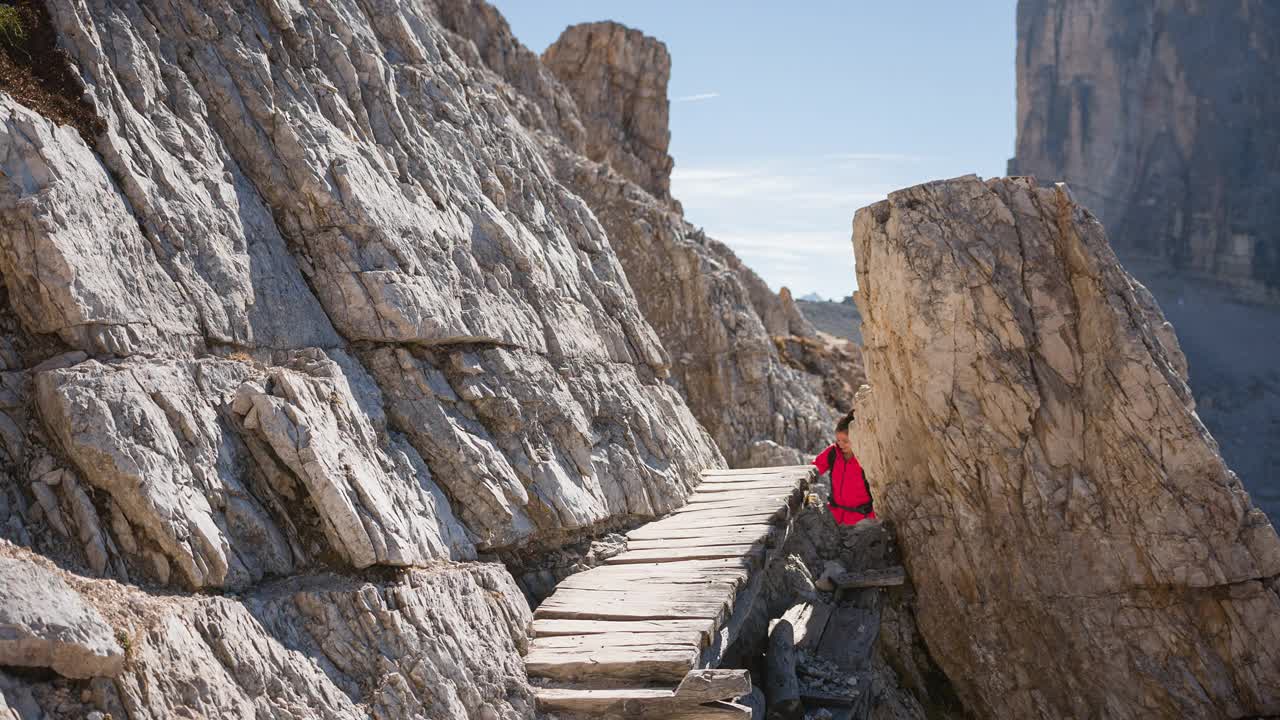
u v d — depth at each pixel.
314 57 8.30
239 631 4.74
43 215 5.18
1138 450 9.07
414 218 8.20
